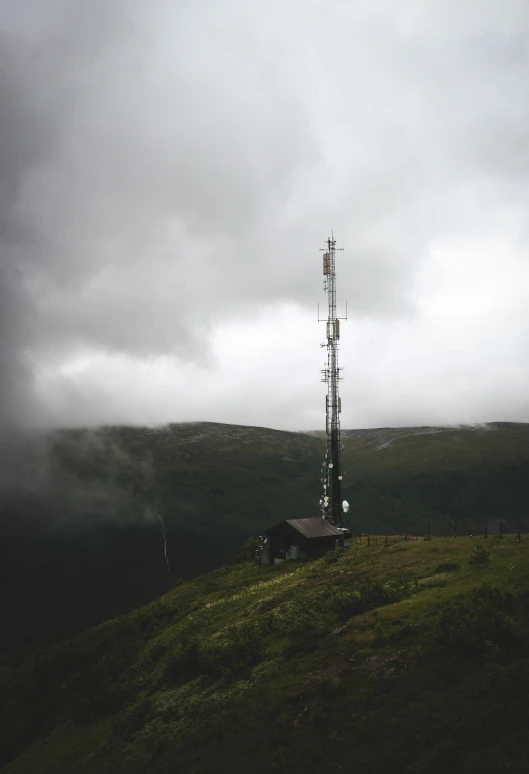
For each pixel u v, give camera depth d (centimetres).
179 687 5831
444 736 3516
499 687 3709
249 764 3928
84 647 10394
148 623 9675
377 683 4175
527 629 4188
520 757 3186
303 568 9038
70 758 5853
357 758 3588
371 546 9600
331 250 12650
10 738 8406
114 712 6606
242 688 4884
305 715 4153
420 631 4644
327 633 5325
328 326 12519
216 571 11519
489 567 5978
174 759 4381
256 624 6388
